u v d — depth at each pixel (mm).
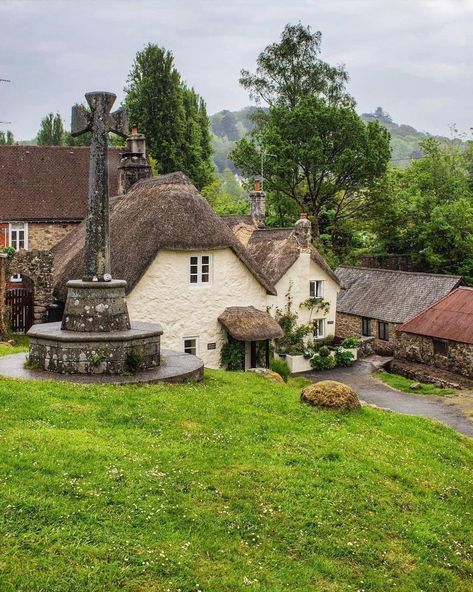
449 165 58750
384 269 48156
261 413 14820
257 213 44312
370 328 41688
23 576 7582
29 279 30125
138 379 15953
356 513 10695
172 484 10352
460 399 29266
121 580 7863
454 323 35219
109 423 12758
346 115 50156
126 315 17438
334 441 13508
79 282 17047
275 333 28484
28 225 41719
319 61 57281
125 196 31109
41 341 16781
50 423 12266
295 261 36750
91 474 10125
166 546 8672
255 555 9016
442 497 12203
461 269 48656
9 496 9062
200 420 13656
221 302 28547
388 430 15500
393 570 9422
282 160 50875
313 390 16344
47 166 44438
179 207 27281
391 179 56906
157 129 64188
